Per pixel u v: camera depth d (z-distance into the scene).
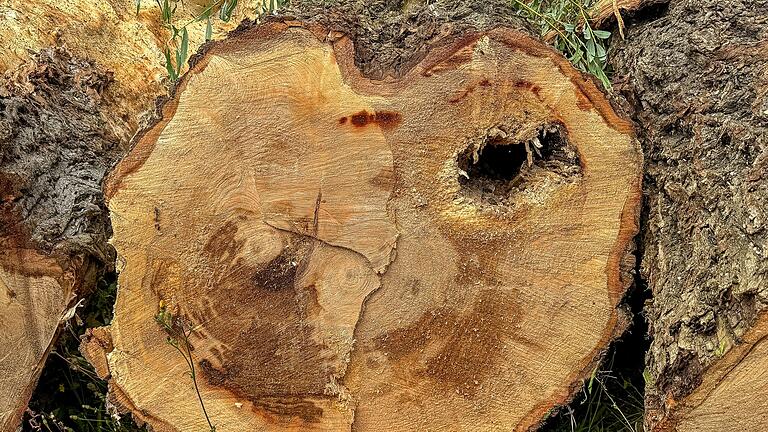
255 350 2.80
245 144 2.74
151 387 2.83
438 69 2.70
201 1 3.77
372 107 2.71
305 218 2.76
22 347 2.93
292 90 2.72
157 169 2.75
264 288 2.78
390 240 2.76
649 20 3.03
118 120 3.26
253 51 2.71
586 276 2.77
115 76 3.38
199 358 2.81
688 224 2.77
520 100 2.71
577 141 2.74
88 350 2.82
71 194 3.00
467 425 2.84
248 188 2.75
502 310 2.78
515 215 2.75
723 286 2.65
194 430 2.85
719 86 2.80
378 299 2.78
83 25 3.42
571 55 3.01
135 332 2.81
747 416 2.68
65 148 3.05
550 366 2.81
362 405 2.82
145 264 2.78
